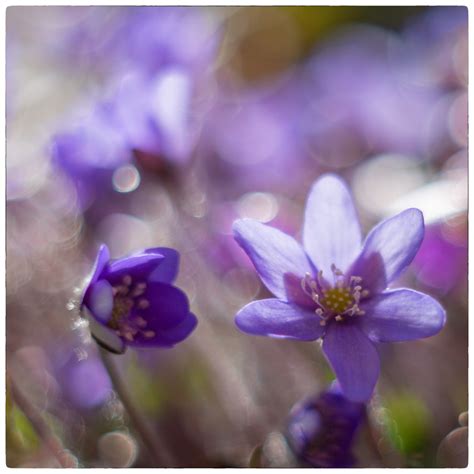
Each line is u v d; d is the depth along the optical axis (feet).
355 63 1.21
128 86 0.90
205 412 0.91
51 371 0.93
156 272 0.76
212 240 0.96
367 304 0.76
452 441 0.88
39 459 0.86
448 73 1.12
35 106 1.08
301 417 0.78
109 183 0.93
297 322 0.75
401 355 0.92
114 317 0.75
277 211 1.01
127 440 0.89
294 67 1.26
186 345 0.93
